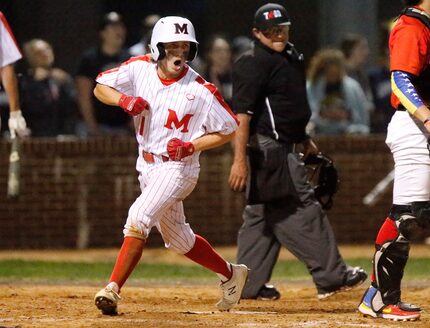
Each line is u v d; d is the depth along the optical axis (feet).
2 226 170.60
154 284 114.73
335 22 211.00
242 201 171.53
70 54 211.82
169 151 79.46
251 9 221.05
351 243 173.68
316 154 103.71
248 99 97.55
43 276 124.77
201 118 81.15
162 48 79.82
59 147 170.50
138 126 81.97
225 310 88.48
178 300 98.84
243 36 221.46
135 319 80.12
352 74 183.42
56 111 178.19
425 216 77.92
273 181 98.73
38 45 176.04
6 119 167.73
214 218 171.01
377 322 79.20
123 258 81.10
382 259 80.18
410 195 78.18
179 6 221.05
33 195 170.81
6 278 121.29
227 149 170.81
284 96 98.58
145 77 81.56
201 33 221.87
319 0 215.92
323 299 99.86
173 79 81.00
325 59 176.14
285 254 162.81
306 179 99.71
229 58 178.29
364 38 203.31
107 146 171.01
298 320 80.69
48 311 86.48
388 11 219.00
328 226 99.71
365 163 173.37
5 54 97.96
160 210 80.84
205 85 81.15
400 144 78.38
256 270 101.14
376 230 174.09
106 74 82.69
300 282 118.52
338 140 172.55
